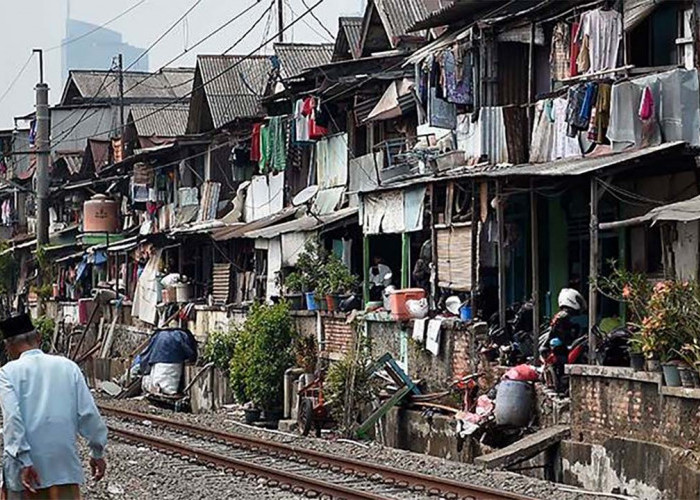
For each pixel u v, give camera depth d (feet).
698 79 86.02
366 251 121.08
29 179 285.43
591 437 78.43
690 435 68.54
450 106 114.32
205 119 189.88
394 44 135.74
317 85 146.30
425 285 111.96
